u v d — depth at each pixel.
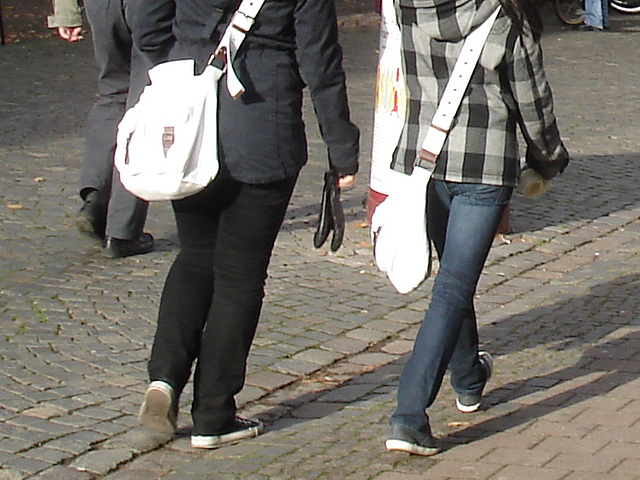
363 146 18.39
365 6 34.25
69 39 12.98
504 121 6.99
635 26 32.91
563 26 32.25
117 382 9.09
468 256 7.21
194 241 7.73
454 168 7.00
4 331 10.16
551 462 7.33
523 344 9.95
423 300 11.38
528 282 12.02
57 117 19.88
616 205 15.27
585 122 20.62
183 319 7.63
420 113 7.16
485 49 6.82
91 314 10.72
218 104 7.13
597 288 11.70
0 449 7.75
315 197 15.27
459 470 7.27
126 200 12.30
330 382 9.25
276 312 10.87
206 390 7.75
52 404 8.58
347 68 25.52
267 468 7.42
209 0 7.18
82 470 7.50
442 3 6.84
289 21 7.16
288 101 7.26
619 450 7.47
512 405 8.45
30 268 11.99
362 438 7.94
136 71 11.14
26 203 14.50
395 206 7.12
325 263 12.56
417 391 7.36
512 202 15.15
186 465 7.61
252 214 7.37
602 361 9.38
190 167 7.04
